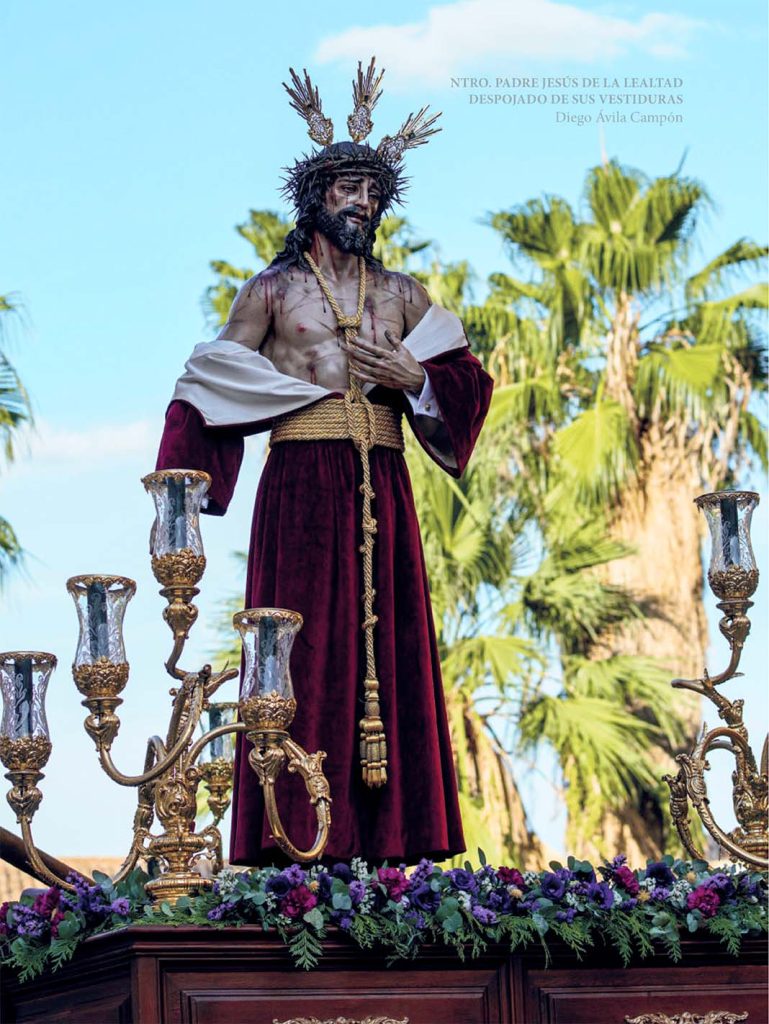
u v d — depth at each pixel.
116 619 12.34
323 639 13.38
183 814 12.12
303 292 13.93
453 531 31.22
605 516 32.12
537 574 31.33
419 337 13.98
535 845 29.73
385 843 13.23
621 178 34.03
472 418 13.83
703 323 33.66
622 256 33.53
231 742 14.67
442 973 12.02
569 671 30.86
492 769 29.75
